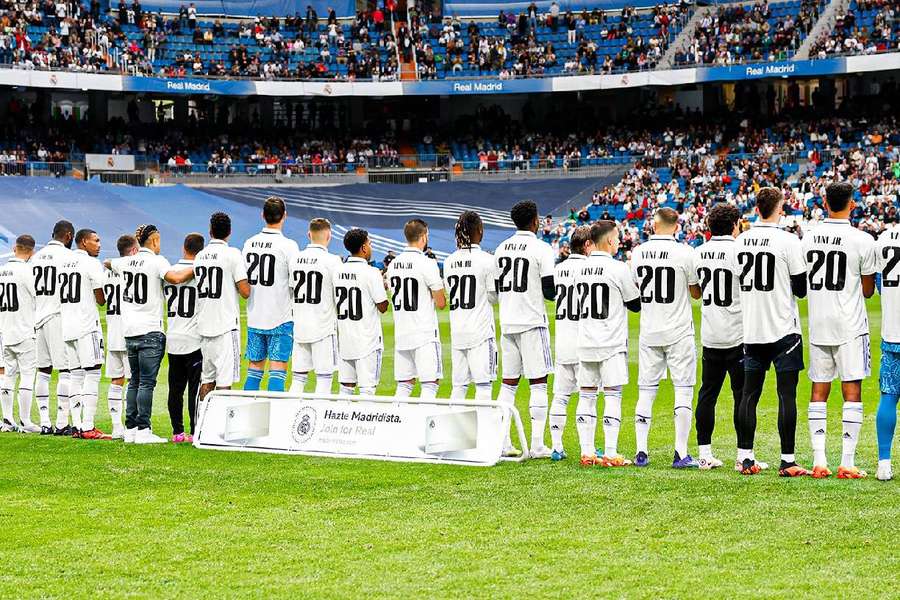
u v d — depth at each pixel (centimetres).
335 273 1142
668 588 621
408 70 4822
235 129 4853
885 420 882
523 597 610
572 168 4638
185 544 729
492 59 4862
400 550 706
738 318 945
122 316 1130
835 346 903
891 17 4391
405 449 1005
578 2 5109
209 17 5053
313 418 1051
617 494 851
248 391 1085
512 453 1022
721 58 4475
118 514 815
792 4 4781
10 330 1235
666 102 5022
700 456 964
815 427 911
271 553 704
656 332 969
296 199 4469
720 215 948
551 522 770
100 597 623
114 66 4472
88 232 1213
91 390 1188
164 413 1375
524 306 1027
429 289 1089
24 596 626
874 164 3941
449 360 1944
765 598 602
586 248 1004
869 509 782
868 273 898
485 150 4862
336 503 841
